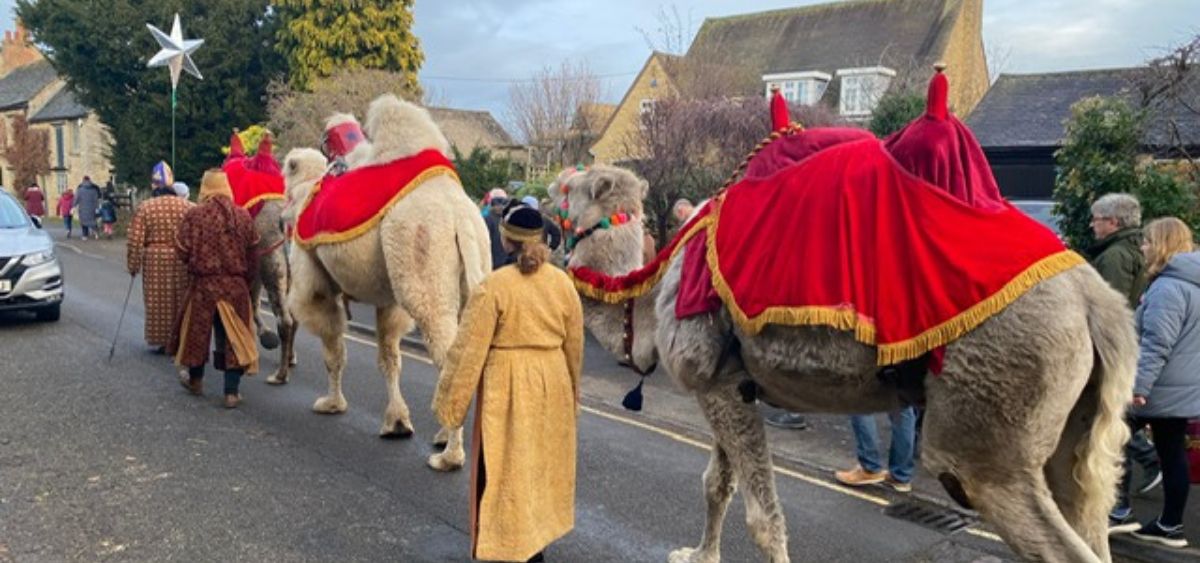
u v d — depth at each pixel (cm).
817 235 328
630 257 447
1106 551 331
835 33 3359
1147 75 975
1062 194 907
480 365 423
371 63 2530
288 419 713
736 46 3522
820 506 567
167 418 696
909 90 1761
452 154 2036
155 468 582
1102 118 884
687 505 555
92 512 505
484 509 418
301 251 668
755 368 361
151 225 861
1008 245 305
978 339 299
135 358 905
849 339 322
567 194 463
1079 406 326
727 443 382
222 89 2527
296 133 2108
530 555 420
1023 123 1703
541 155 2727
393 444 657
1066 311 295
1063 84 1872
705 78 2217
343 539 484
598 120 3025
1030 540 310
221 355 736
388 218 586
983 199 323
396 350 670
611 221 445
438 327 577
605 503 555
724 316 364
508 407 425
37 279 1046
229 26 2489
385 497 548
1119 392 305
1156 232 518
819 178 339
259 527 495
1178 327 479
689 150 1428
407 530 499
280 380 837
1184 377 485
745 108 1459
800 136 371
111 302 1275
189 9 2498
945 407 312
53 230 2992
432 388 841
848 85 2772
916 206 316
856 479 606
